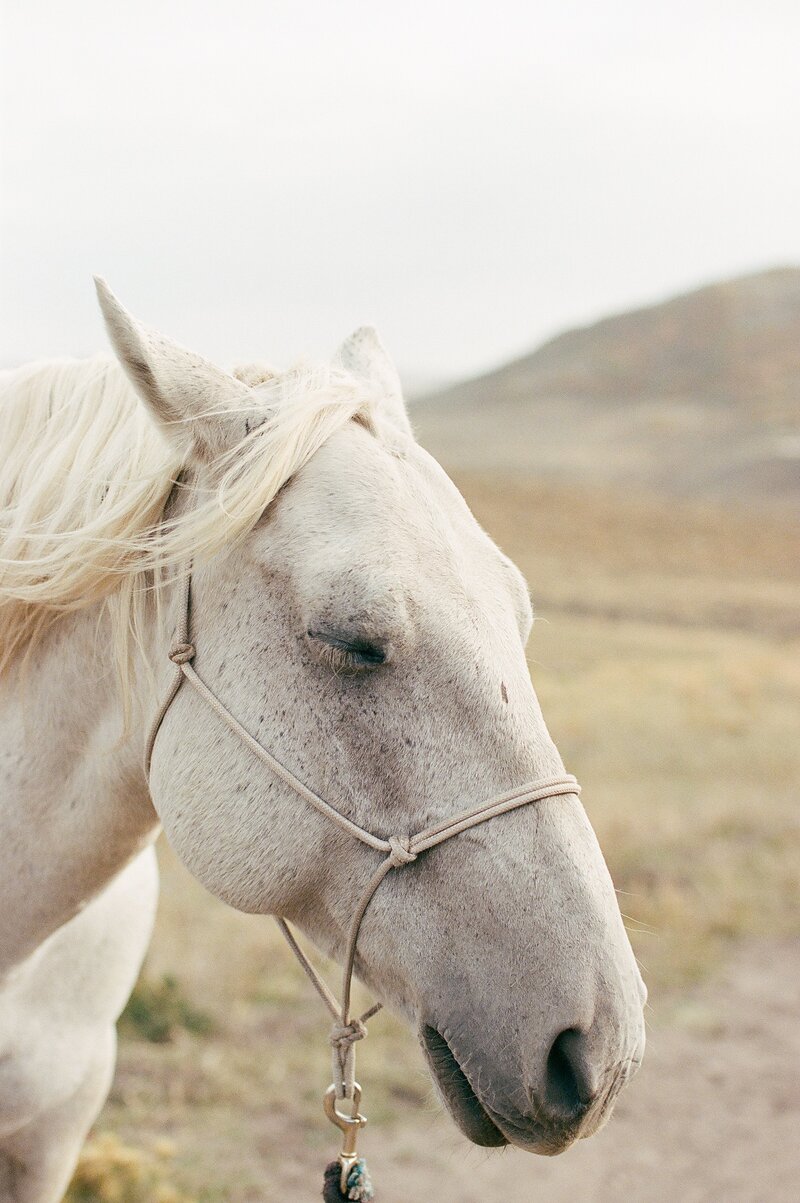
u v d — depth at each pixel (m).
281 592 1.83
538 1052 1.65
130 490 1.88
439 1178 4.01
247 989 4.96
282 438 1.78
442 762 1.78
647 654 17.69
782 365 94.75
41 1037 2.28
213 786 1.86
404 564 1.77
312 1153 4.03
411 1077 4.54
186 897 5.76
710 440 68.19
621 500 48.44
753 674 15.03
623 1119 4.58
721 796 8.38
